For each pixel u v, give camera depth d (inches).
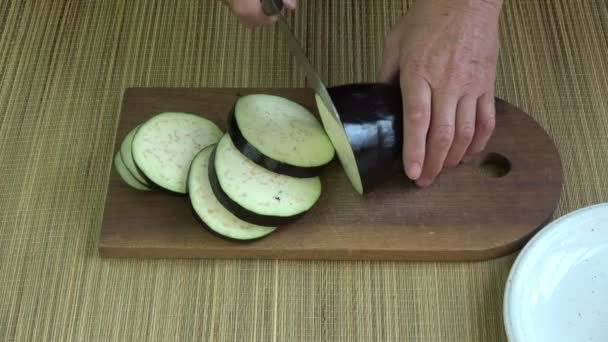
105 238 38.8
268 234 38.7
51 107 42.1
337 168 39.8
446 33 37.6
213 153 38.3
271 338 37.9
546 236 37.8
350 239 38.6
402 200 39.2
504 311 36.9
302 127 39.0
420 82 37.2
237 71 42.7
